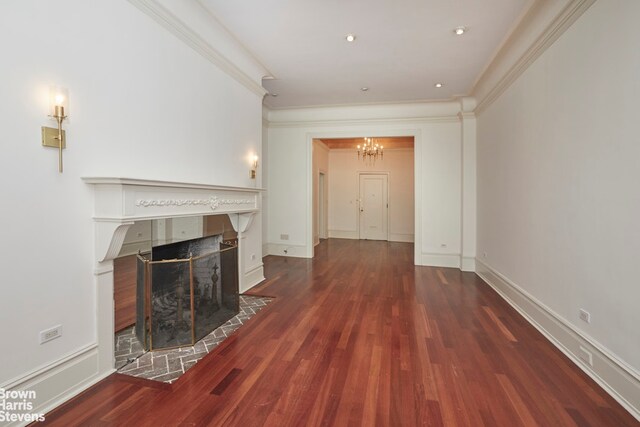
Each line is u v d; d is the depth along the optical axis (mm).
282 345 2752
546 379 2254
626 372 1954
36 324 1829
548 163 2943
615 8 2059
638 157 1876
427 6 3078
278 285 4664
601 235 2201
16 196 1725
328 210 10297
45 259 1869
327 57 4219
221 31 3525
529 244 3363
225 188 3438
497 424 1800
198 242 3322
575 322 2518
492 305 3842
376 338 2902
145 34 2555
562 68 2695
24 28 1734
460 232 5953
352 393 2076
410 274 5418
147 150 2590
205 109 3354
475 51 4027
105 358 2246
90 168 2121
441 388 2139
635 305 1898
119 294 3631
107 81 2229
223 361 2477
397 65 4449
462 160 5758
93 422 1782
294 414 1869
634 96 1902
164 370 2340
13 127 1702
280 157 6957
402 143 9195
